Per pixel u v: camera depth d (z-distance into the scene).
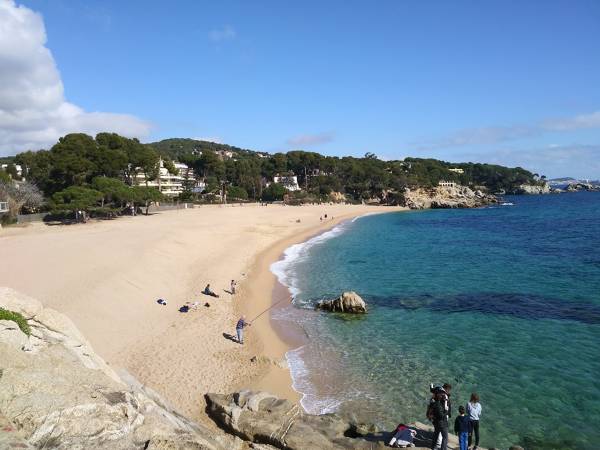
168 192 144.00
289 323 27.92
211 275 38.94
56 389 9.19
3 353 9.70
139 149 105.38
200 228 67.00
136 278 32.75
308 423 15.35
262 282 38.72
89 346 12.82
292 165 192.50
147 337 22.91
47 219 73.75
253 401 16.03
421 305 31.64
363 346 24.19
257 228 75.94
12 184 74.12
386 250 57.91
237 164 172.25
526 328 26.58
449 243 64.19
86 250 40.28
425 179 192.00
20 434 7.86
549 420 16.78
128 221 76.31
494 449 14.24
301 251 57.16
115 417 9.42
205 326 25.81
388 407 17.75
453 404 18.00
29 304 12.24
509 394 18.73
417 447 13.99
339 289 36.59
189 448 10.11
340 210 135.50
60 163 78.56
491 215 119.56
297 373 20.73
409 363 21.94
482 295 34.03
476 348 23.67
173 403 16.70
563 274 41.03
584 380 19.75
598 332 25.58
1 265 32.69
